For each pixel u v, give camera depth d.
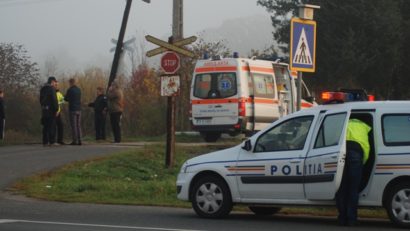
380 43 55.47
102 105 29.73
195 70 28.84
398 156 12.23
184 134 32.12
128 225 12.48
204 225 12.62
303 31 14.72
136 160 21.75
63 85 45.22
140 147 25.28
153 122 38.34
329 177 12.43
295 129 13.20
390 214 12.23
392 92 58.91
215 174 13.64
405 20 57.44
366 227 12.46
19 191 17.69
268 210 14.56
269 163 13.12
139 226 12.36
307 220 13.59
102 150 24.77
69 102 27.33
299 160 12.84
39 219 13.20
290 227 12.43
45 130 26.89
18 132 40.28
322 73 56.09
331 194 12.47
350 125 12.59
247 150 13.41
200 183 13.73
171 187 17.84
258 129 28.41
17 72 53.25
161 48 20.30
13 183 18.56
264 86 28.91
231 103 27.73
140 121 38.75
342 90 13.60
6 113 46.91
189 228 12.15
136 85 42.94
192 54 20.27
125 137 35.03
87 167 20.75
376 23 54.59
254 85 28.30
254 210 14.61
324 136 12.80
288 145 13.13
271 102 29.20
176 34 21.83
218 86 28.14
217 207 13.53
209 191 13.63
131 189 17.78
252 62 28.48
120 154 22.38
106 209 15.06
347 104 12.85
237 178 13.41
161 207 15.69
